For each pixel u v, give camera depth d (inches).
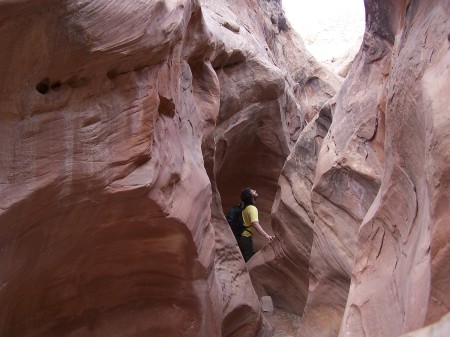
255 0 372.5
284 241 255.9
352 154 194.2
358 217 190.4
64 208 121.1
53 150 115.8
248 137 293.6
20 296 126.7
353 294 146.5
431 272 91.0
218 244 216.4
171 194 146.2
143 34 126.6
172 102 151.7
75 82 120.3
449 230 88.9
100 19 116.9
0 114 108.8
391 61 171.5
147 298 156.6
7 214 107.2
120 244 142.6
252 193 280.8
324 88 458.9
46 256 125.6
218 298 178.1
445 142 92.7
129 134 129.0
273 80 282.8
